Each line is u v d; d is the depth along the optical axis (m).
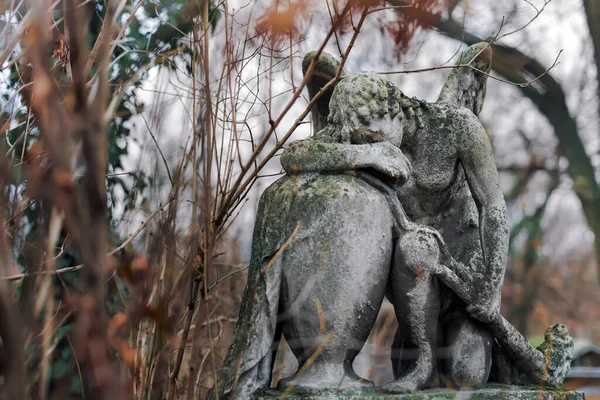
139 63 3.37
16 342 1.23
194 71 2.52
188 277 2.52
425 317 2.35
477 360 2.45
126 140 3.65
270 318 2.26
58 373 2.84
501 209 2.59
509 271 8.97
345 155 2.31
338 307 2.22
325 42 2.36
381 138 2.39
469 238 2.68
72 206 1.19
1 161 1.39
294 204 2.30
